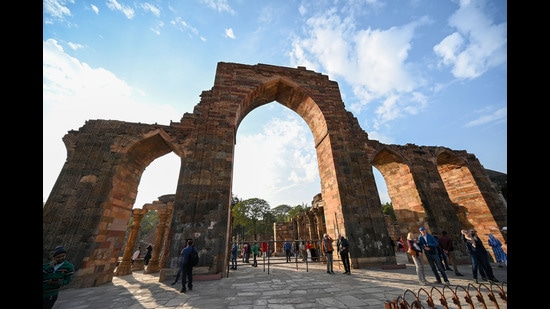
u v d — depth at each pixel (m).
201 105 14.91
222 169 12.97
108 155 13.07
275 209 74.38
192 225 11.30
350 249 12.61
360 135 17.55
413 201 17.02
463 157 20.16
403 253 26.66
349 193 14.25
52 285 4.76
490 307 5.51
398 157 18.06
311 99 17.36
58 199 11.41
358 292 7.22
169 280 10.07
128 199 13.96
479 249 8.52
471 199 19.20
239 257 29.19
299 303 6.21
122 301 7.16
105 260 11.62
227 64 16.88
